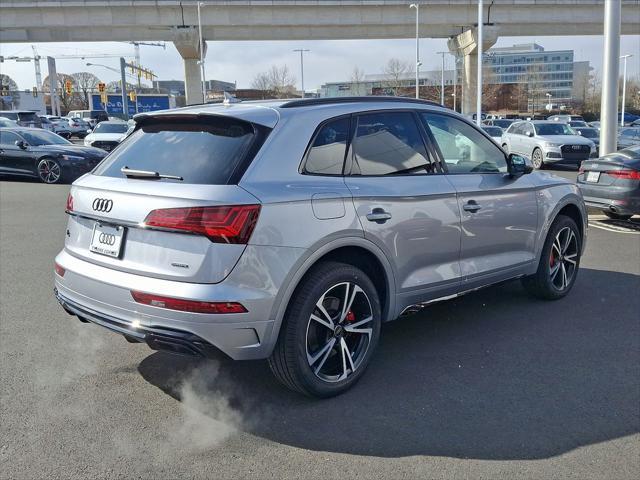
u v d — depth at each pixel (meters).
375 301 4.05
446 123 4.81
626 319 5.41
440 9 47.16
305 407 3.82
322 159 3.85
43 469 3.15
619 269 7.17
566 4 46.81
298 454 3.30
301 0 45.78
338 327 3.88
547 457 3.25
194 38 47.00
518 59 125.62
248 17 46.25
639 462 3.21
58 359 4.57
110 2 44.81
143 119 4.17
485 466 3.17
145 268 3.49
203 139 3.79
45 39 46.56
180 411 3.78
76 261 3.93
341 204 3.78
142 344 4.88
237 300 3.33
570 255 6.05
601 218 10.85
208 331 3.32
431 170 4.52
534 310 5.66
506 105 98.31
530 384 4.12
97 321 3.73
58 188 15.59
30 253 8.01
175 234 3.41
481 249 4.85
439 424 3.60
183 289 3.34
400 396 3.96
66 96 108.94
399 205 4.13
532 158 21.42
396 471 3.13
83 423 3.63
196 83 52.00
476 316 5.50
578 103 109.50
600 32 49.78
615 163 9.38
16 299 6.01
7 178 18.00
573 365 4.43
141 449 3.35
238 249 3.33
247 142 3.63
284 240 3.48
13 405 3.84
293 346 3.60
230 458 3.27
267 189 3.49
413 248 4.26
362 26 48.03
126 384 4.15
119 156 4.09
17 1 44.03
